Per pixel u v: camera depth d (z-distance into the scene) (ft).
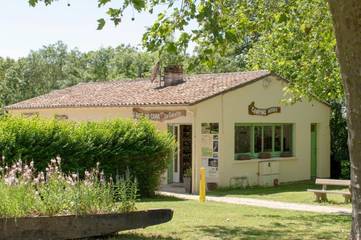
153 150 64.69
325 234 38.24
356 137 20.59
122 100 85.76
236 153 81.41
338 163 99.40
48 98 106.52
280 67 67.10
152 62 173.17
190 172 74.69
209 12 28.19
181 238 34.78
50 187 33.50
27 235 31.09
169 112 77.87
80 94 102.47
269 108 85.87
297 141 91.50
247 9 42.42
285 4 45.01
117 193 35.83
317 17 48.96
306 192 75.25
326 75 59.11
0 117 59.26
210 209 53.67
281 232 38.88
